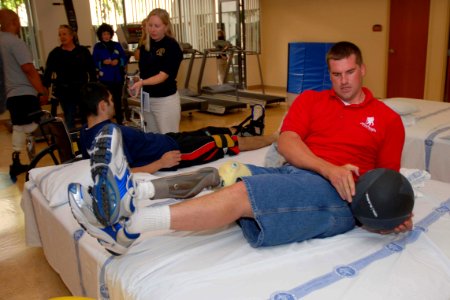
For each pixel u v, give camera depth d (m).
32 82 3.94
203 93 8.05
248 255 1.54
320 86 7.85
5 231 3.07
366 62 7.71
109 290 1.61
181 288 1.36
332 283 1.37
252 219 1.64
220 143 2.87
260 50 9.61
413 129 3.27
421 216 1.86
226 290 1.34
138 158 2.61
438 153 3.04
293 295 1.30
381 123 1.83
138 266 1.53
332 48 1.87
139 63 3.39
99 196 1.38
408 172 2.20
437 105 4.09
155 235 1.75
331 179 1.62
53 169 2.54
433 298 1.34
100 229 1.43
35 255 2.73
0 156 5.00
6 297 2.29
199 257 1.55
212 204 1.51
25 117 4.00
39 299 2.26
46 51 6.92
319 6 8.24
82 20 7.12
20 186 3.98
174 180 1.72
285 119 1.99
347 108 1.86
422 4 6.77
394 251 1.56
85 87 2.44
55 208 2.21
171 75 3.26
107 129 1.50
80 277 1.96
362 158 1.85
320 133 1.90
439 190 2.16
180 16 8.54
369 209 1.55
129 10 7.87
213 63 9.06
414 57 7.05
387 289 1.34
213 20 8.97
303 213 1.58
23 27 6.83
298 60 8.16
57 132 3.12
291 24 8.87
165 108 3.33
